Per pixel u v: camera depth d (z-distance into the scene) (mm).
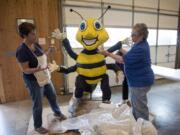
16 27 3342
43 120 2539
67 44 2658
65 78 3965
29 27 1864
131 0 4520
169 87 4406
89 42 2430
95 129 1552
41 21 3516
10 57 3398
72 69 2623
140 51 1909
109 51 2564
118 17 4434
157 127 2447
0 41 3293
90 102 2842
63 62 3842
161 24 5230
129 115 1727
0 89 3434
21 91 3598
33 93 2115
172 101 3424
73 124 2305
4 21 3252
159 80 5086
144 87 2061
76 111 2629
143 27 1921
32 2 3379
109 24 4348
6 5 3213
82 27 2480
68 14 3799
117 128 1480
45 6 3496
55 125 2391
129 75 2080
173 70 2961
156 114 2844
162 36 5344
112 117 1804
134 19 4688
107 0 4180
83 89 2561
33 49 2055
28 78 2057
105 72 2598
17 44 3398
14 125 2543
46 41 3629
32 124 2498
